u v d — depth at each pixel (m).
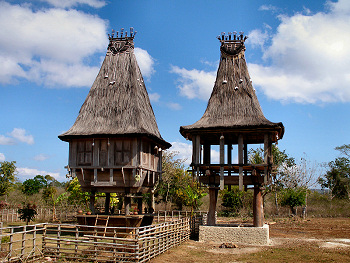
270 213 41.12
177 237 18.67
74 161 20.75
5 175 39.56
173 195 41.53
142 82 24.14
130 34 24.05
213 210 20.77
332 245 18.95
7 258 13.55
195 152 19.95
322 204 45.66
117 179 20.48
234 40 22.44
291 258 15.41
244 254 16.30
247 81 21.41
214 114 20.66
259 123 18.95
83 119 21.70
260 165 18.92
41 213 33.97
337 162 57.78
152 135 20.47
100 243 14.43
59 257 15.11
